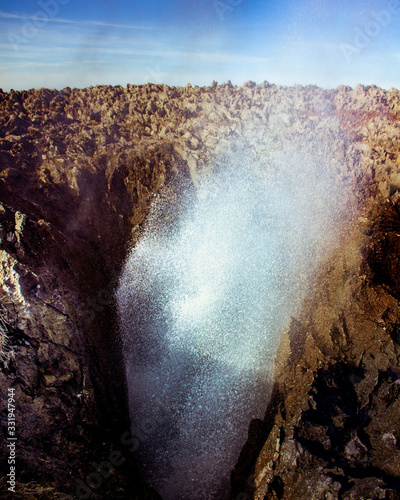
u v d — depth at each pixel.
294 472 7.36
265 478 7.60
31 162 12.47
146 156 13.59
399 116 15.42
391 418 8.15
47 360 8.64
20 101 16.48
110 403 9.74
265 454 8.27
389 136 14.34
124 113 16.39
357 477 7.00
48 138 13.62
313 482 7.02
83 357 9.33
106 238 12.24
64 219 11.43
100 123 15.64
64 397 8.56
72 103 16.77
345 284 10.84
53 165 12.34
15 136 13.27
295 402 8.77
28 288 8.87
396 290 10.73
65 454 8.07
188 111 16.50
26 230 9.34
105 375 9.98
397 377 9.01
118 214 12.76
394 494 6.32
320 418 8.27
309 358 9.83
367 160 13.44
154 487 9.23
